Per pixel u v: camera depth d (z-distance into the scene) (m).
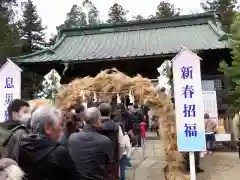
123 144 4.75
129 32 19.09
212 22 18.08
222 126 12.59
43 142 2.55
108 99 7.87
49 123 2.64
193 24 18.38
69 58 15.05
